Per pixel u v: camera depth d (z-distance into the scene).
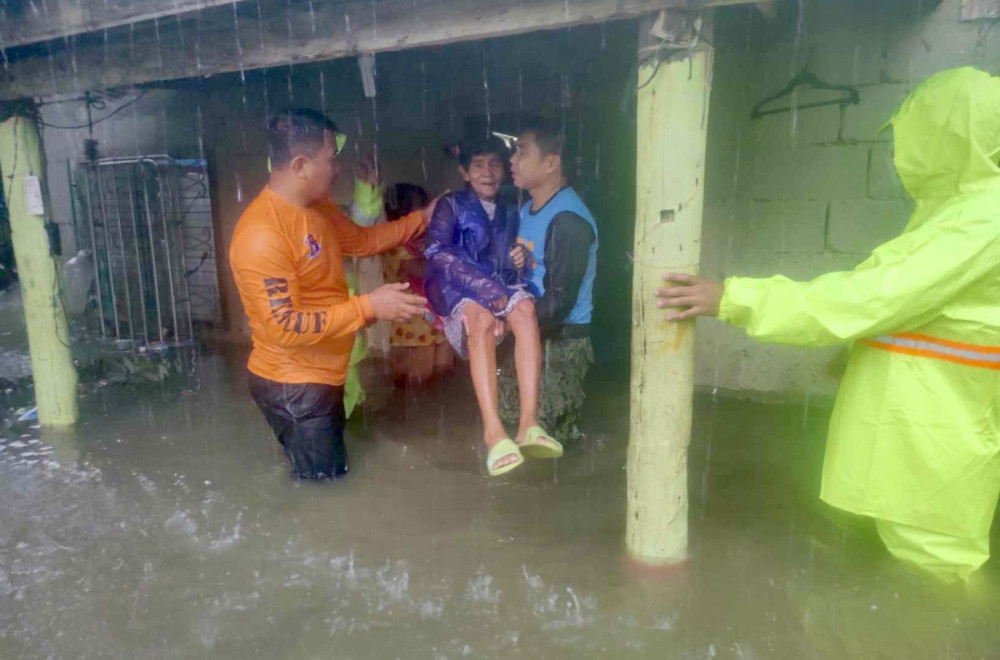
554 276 3.76
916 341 2.65
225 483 4.05
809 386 4.98
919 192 2.76
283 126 3.60
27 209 4.81
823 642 2.59
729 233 5.16
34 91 4.53
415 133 6.38
